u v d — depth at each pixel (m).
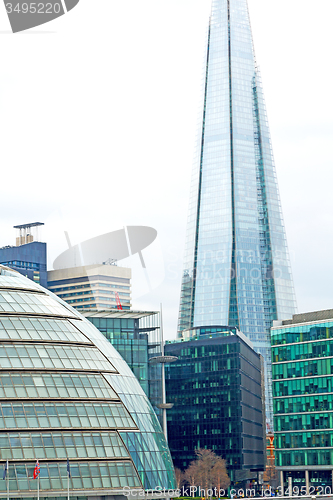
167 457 125.31
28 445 110.25
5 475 106.81
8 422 111.00
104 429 117.38
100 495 111.25
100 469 113.25
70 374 120.50
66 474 110.31
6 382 114.69
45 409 114.31
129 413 122.88
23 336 121.50
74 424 115.00
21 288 131.12
